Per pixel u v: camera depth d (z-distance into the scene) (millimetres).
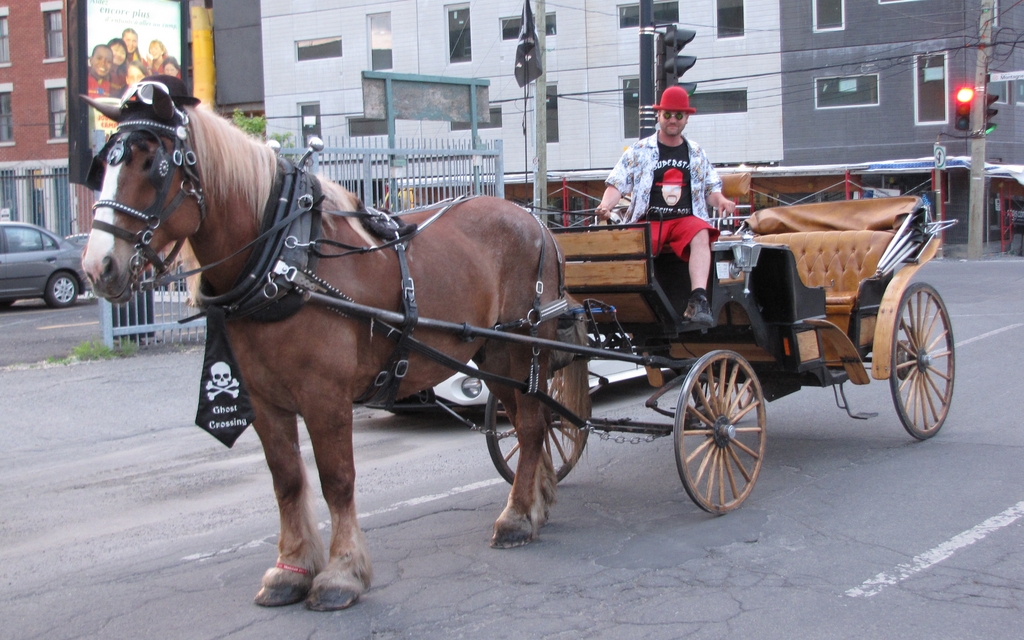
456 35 32406
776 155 30938
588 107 31750
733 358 5625
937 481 5973
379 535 5449
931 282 20625
